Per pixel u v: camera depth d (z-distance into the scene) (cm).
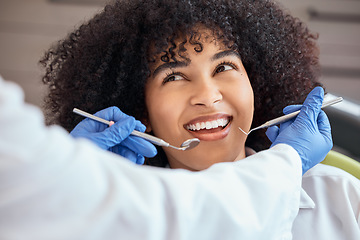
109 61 123
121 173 66
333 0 391
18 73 387
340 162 136
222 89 114
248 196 80
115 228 61
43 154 56
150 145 108
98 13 140
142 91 121
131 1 123
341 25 397
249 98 117
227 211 73
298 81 138
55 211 57
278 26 136
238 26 123
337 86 397
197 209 70
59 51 139
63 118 133
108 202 60
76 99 129
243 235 75
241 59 123
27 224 56
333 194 122
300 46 143
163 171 72
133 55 119
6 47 389
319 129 114
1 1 388
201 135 115
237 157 124
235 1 125
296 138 108
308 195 123
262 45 127
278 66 132
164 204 67
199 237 71
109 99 126
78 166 59
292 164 90
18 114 55
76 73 130
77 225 58
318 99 115
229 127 117
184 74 115
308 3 391
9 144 54
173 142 118
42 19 391
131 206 61
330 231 117
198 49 113
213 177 79
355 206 121
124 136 107
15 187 55
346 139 167
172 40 113
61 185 57
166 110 115
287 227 88
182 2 114
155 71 116
